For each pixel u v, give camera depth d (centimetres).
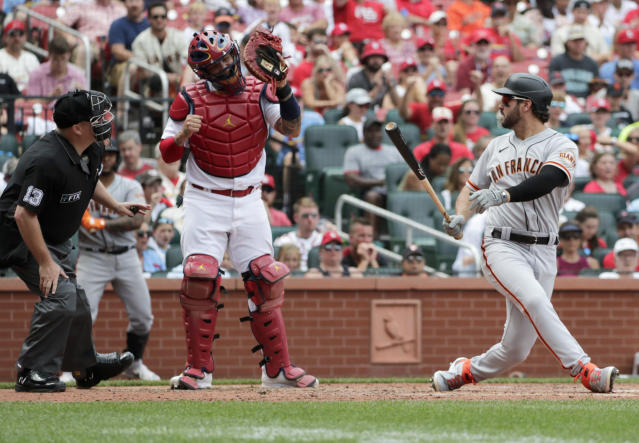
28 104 4684
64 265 2286
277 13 5688
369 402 1892
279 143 4794
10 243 2184
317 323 3725
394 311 3750
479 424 1579
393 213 4347
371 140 4619
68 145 2153
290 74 5459
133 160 4269
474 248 3906
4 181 3969
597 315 3812
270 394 2122
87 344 2317
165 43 5006
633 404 1869
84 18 5403
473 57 5691
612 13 6981
